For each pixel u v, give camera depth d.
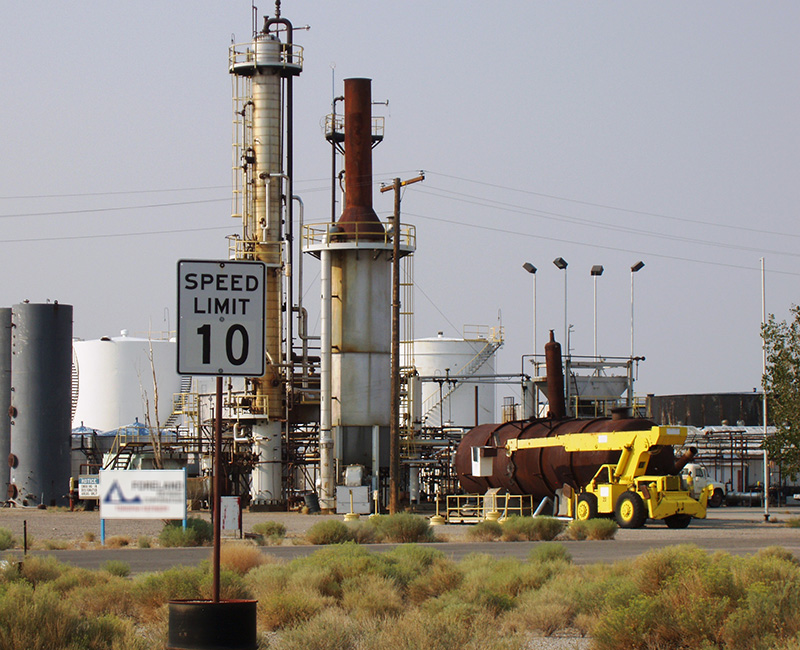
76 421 169.25
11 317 131.50
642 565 36.53
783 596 29.38
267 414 114.31
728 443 147.00
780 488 137.12
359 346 114.38
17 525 90.00
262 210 116.69
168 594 35.97
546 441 90.62
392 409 91.88
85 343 170.38
